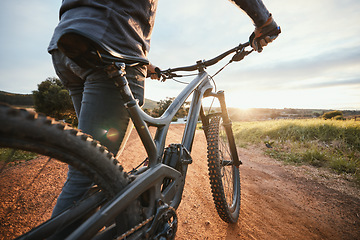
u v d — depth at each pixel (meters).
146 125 0.99
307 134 7.13
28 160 3.02
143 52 1.08
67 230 0.74
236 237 1.74
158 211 0.93
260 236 1.82
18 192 1.93
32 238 0.63
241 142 8.00
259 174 3.96
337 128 6.68
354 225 2.16
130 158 3.67
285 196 2.89
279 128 8.34
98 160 0.69
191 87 1.60
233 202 2.08
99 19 0.84
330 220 2.25
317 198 2.85
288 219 2.22
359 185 3.38
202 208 2.17
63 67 1.03
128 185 0.82
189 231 1.71
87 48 0.72
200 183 2.98
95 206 0.81
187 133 1.58
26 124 0.50
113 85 0.93
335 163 4.37
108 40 0.83
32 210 1.66
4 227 1.35
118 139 1.00
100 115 0.93
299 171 4.18
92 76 0.92
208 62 1.80
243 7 1.13
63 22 0.90
